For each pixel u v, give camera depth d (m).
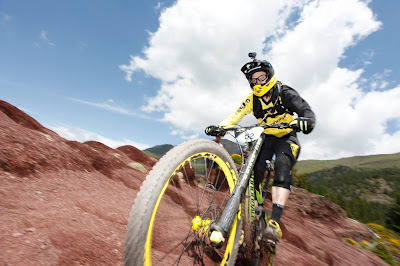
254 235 2.17
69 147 4.04
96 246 1.68
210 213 1.80
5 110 3.92
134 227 1.15
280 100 2.23
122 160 5.98
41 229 1.60
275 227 1.81
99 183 3.38
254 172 2.27
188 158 1.59
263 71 2.14
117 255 1.71
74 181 2.97
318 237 9.55
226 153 2.04
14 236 1.41
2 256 1.21
